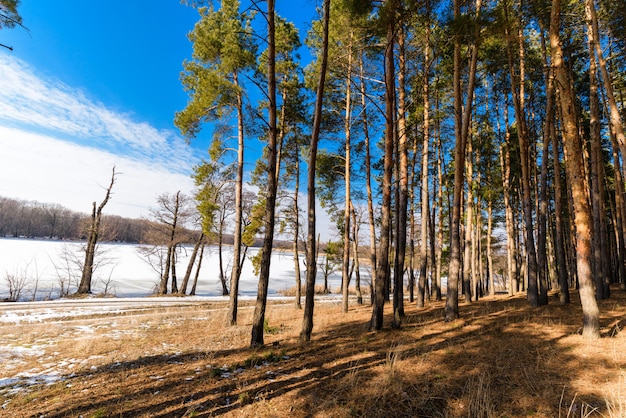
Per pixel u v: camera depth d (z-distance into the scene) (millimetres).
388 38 8414
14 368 6875
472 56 9758
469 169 15266
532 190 21141
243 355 6836
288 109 14102
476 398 4117
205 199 12742
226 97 10914
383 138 17047
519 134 11258
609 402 3785
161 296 25547
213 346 8148
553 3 7148
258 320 7711
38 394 5199
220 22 11461
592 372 4711
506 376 4781
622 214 13758
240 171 12406
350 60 10242
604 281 12070
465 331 7730
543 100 14352
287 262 73812
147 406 4457
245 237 19531
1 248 45219
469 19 7441
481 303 14203
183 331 10867
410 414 3883
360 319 11375
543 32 10859
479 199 19141
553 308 9938
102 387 5359
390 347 6703
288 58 13656
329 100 13867
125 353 7852
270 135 7984
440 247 17422
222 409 4227
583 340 6227
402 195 11117
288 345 7559
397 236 10953
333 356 6352
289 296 28016
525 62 11820
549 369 4934
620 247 14586
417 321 9797
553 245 20094
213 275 46750
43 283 30906
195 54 11227
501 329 7617
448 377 4871
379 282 8758
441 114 12891
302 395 4516
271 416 3984
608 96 8203
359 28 8609
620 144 8023
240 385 5027
